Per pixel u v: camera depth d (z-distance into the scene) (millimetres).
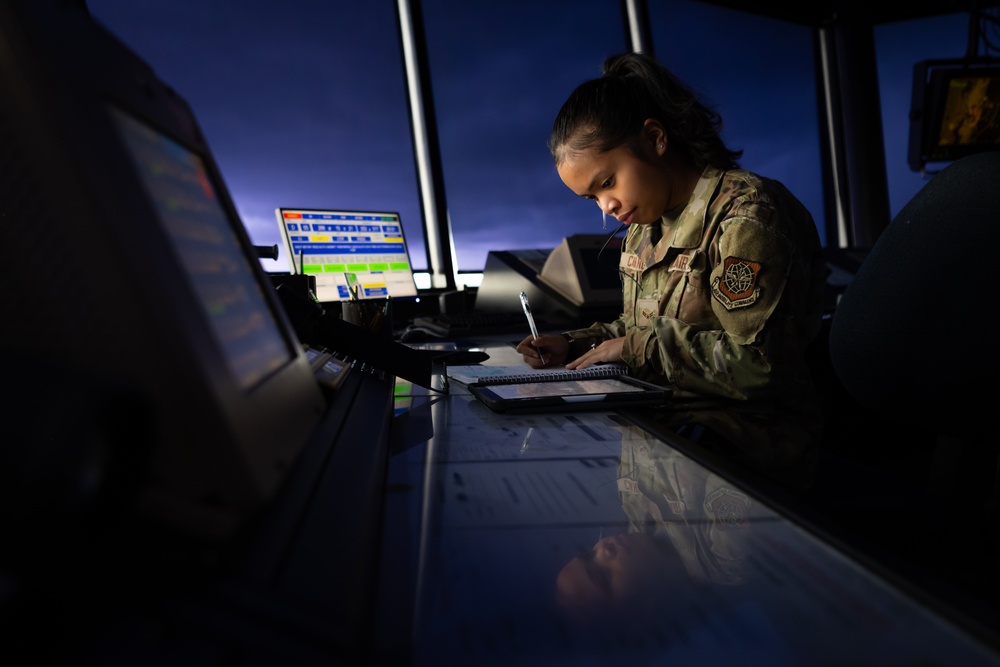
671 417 1055
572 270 2197
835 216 4777
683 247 1167
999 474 994
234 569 248
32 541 183
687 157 1196
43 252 245
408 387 1049
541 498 472
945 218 952
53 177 240
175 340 252
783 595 314
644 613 302
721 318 1043
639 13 4125
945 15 4461
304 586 257
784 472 1002
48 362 209
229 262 420
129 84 339
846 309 1100
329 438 451
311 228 2234
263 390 345
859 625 283
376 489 417
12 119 240
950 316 937
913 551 951
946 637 271
